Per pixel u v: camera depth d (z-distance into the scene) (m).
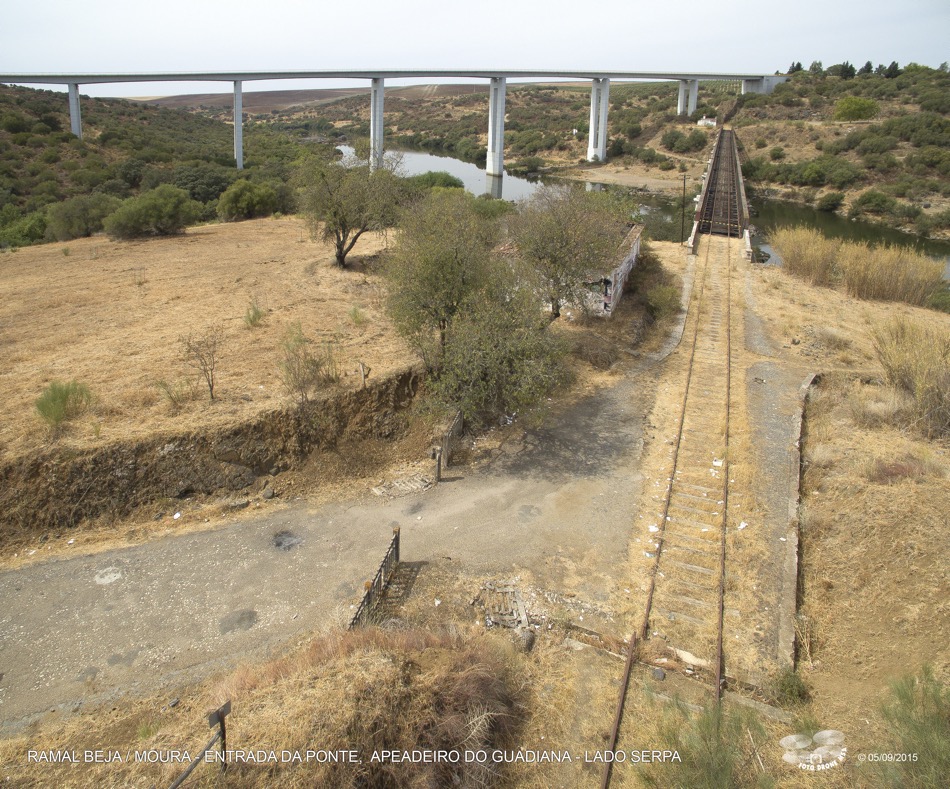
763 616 11.58
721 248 41.47
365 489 15.05
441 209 20.44
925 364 18.94
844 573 12.67
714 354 23.88
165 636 10.80
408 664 9.61
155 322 21.53
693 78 121.88
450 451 16.56
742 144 94.38
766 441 17.61
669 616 11.59
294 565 12.52
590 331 24.56
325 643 10.11
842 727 9.19
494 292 18.02
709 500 14.99
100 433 14.05
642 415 19.08
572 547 13.34
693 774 8.11
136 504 13.66
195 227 41.69
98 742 8.90
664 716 9.45
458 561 12.82
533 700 9.94
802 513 14.28
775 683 10.22
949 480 14.58
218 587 11.89
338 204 27.45
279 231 39.28
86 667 10.19
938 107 91.81
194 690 9.87
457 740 8.70
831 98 113.69
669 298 27.94
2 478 12.92
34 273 28.06
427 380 17.38
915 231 58.97
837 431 18.03
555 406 19.27
